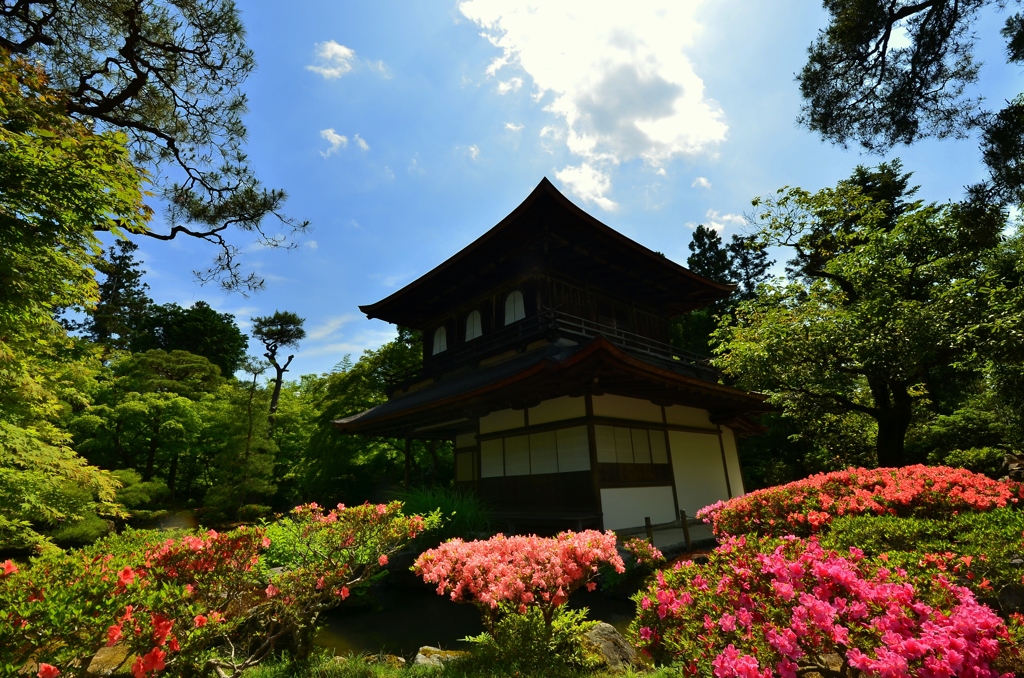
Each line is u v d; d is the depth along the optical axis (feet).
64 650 9.64
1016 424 50.08
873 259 44.78
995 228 32.89
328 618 24.30
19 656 9.34
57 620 9.23
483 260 52.03
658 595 10.35
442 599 27.30
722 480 51.67
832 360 41.88
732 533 22.95
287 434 89.51
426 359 62.69
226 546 14.11
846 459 67.00
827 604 7.95
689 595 10.12
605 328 49.93
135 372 80.23
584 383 36.91
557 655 14.49
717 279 111.75
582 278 52.60
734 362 46.16
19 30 33.55
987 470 51.42
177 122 41.52
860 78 37.55
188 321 137.08
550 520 36.73
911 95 35.91
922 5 33.45
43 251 19.77
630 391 41.42
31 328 23.98
